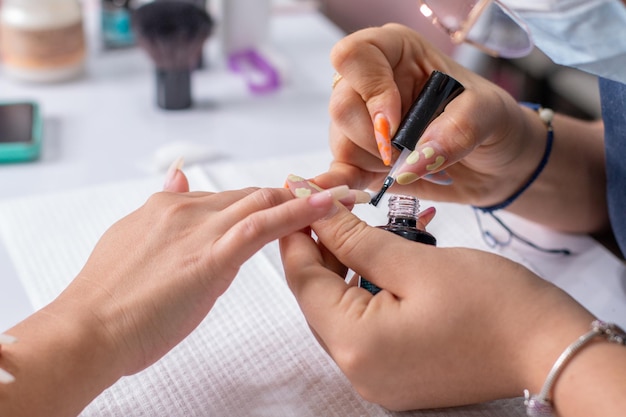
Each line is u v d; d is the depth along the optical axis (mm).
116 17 1100
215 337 577
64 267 661
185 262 507
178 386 532
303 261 508
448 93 569
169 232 526
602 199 735
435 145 545
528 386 464
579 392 435
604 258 704
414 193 678
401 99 630
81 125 945
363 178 633
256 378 540
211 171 808
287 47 1166
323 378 540
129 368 504
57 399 466
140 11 940
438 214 749
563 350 448
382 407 516
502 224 714
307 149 920
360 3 1424
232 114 988
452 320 462
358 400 521
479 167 664
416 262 488
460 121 550
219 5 1064
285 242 523
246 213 525
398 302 479
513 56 594
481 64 1272
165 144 915
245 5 1062
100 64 1092
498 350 462
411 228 538
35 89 1020
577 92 1381
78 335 485
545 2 454
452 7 535
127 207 750
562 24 459
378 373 473
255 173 807
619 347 447
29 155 867
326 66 1121
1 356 467
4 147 855
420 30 1334
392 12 1389
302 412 512
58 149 897
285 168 820
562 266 692
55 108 978
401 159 561
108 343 491
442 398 491
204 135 935
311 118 992
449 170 672
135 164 875
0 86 1022
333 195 524
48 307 507
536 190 703
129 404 518
